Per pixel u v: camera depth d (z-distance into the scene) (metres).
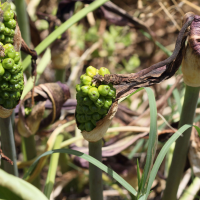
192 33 0.57
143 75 0.57
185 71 0.58
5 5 0.55
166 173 0.74
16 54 0.55
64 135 0.78
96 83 0.54
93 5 0.68
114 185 0.79
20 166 0.70
